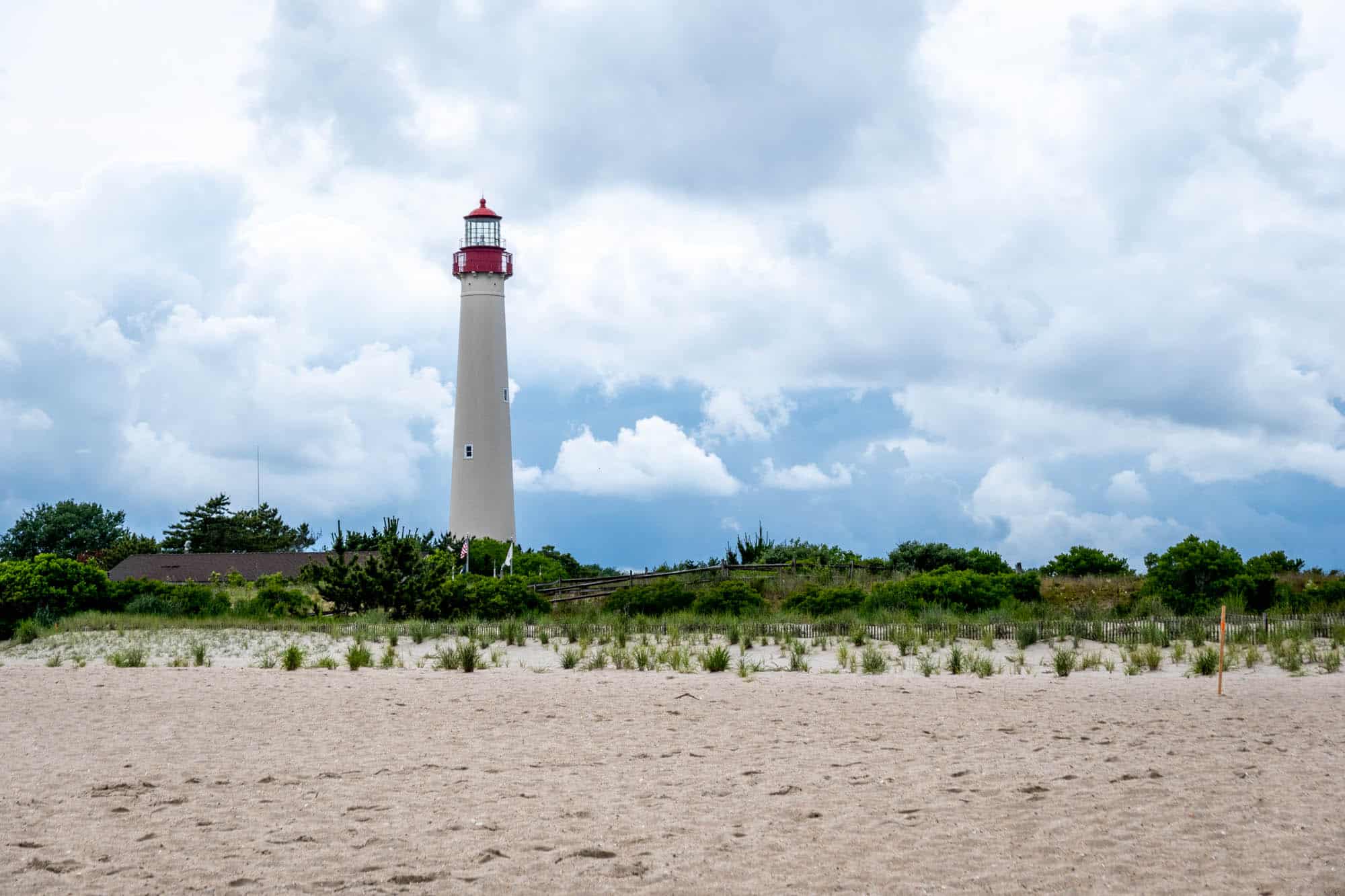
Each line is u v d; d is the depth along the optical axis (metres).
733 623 29.22
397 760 13.00
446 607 35.56
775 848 9.41
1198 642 24.33
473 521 58.38
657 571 48.09
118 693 18.23
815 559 46.06
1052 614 31.72
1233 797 10.84
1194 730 14.54
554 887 8.49
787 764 12.76
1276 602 31.98
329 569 36.25
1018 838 9.61
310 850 9.41
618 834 9.87
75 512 95.62
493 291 59.16
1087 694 17.97
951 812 10.51
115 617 35.38
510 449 59.84
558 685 19.16
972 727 15.05
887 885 8.48
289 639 29.12
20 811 10.67
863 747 13.71
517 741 14.18
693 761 12.94
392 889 8.46
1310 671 20.91
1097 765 12.41
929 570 44.47
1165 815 10.20
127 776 12.13
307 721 15.56
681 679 20.17
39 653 27.59
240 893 8.36
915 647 24.94
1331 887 8.22
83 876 8.71
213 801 11.04
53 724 15.38
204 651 24.34
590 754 13.34
